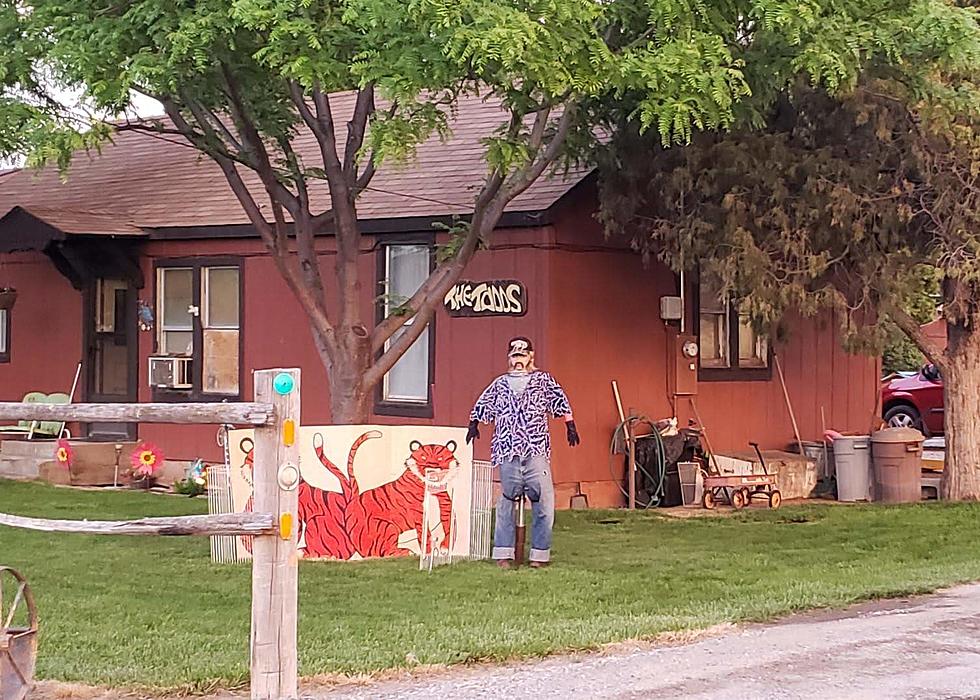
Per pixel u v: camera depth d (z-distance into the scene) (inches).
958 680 284.4
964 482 631.2
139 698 272.7
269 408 255.6
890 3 436.1
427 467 446.3
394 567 430.3
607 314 603.5
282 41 372.8
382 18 359.3
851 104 501.4
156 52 395.2
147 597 383.6
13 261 783.1
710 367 668.1
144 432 721.6
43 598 380.8
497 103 685.3
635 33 424.5
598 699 269.6
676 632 329.4
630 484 601.3
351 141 491.5
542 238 580.4
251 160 484.4
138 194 757.3
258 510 258.1
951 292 597.3
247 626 342.0
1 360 792.3
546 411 434.9
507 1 366.9
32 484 669.9
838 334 639.8
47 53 406.6
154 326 724.7
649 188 550.9
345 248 489.1
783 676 288.0
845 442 653.9
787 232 520.7
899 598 383.9
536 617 353.4
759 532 520.7
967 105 484.7
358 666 293.3
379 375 487.8
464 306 604.1
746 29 441.1
